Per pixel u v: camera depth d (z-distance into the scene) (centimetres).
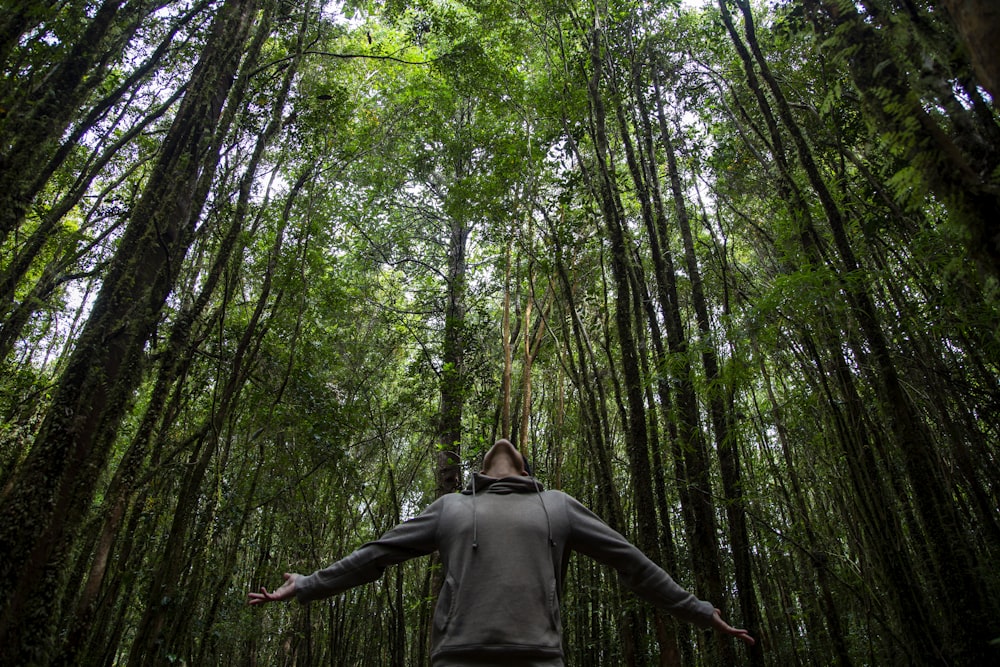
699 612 189
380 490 1183
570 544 198
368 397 1024
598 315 783
